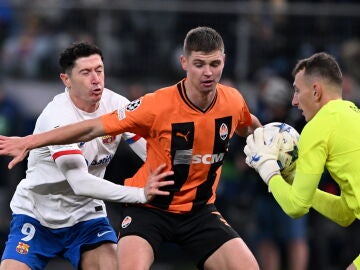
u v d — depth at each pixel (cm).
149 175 2056
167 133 2039
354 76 4047
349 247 3712
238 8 4147
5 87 4119
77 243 2253
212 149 2077
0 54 4300
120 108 2042
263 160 1953
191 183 2102
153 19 4200
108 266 2180
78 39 4209
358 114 1900
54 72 4225
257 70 4091
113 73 4150
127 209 2150
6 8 4384
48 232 2272
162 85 4138
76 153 2098
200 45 1959
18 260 2214
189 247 2139
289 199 1875
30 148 1973
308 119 1962
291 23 4141
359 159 1855
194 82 1989
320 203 2034
